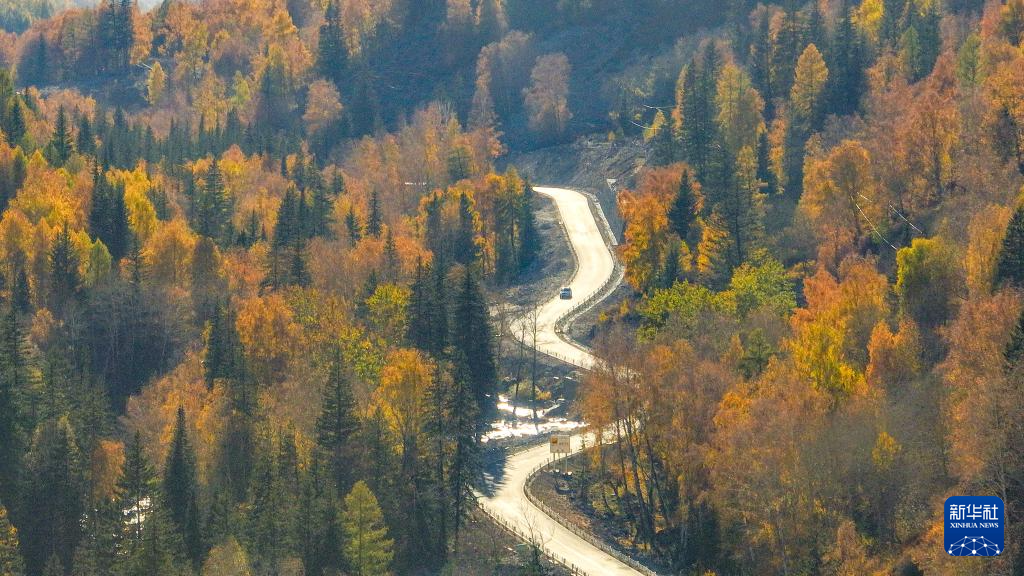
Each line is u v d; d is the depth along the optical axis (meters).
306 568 189.25
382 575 190.75
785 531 172.50
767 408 177.88
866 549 167.25
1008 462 145.88
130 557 187.00
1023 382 150.75
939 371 186.38
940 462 174.25
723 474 182.62
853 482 174.88
